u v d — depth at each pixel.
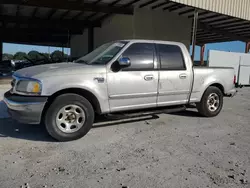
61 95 3.70
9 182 2.50
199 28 14.02
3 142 3.65
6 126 4.45
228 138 4.12
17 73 3.99
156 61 4.55
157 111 4.66
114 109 4.18
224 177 2.74
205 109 5.45
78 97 3.80
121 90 4.16
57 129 3.68
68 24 15.11
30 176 2.64
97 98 3.95
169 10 12.04
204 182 2.62
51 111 3.63
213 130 4.57
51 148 3.46
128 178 2.65
